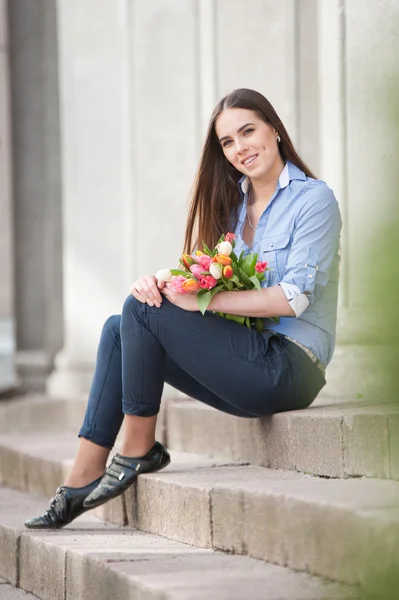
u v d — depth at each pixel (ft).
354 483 13.41
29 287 39.47
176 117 30.91
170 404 21.58
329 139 23.86
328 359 16.24
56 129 38.73
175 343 15.49
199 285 15.11
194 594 10.84
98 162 34.14
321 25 24.35
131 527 17.10
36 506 21.31
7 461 26.03
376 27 19.85
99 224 34.12
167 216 31.35
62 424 32.42
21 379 38.86
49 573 15.38
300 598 10.56
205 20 29.50
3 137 42.16
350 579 11.00
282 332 15.83
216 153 17.16
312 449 15.01
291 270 15.38
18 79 39.55
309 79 25.94
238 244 16.78
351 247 5.45
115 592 12.50
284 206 16.15
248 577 11.82
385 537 10.28
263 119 16.34
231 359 15.37
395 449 11.59
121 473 16.38
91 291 34.37
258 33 27.53
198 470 16.70
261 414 16.21
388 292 4.57
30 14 39.27
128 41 32.53
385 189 4.63
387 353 4.61
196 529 14.58
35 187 39.42
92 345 34.37
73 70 34.99
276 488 13.12
